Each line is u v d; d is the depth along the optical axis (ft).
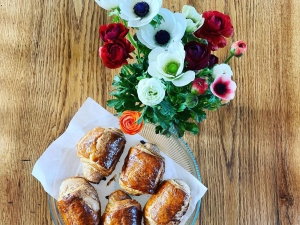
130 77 1.74
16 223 2.19
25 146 2.23
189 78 1.52
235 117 2.29
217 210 2.24
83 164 2.11
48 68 2.28
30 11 2.31
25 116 2.25
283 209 2.25
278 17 2.35
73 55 2.29
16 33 2.29
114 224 1.98
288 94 2.31
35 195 2.20
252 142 2.28
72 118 2.20
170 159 2.18
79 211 1.99
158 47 1.59
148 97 1.47
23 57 2.28
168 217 2.00
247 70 2.32
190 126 1.81
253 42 2.34
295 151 2.28
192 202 2.13
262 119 2.30
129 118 1.74
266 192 2.26
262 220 2.25
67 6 2.32
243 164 2.27
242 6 2.36
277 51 2.34
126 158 2.10
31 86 2.26
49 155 2.14
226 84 1.55
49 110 2.26
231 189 2.25
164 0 2.33
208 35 1.62
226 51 2.32
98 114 2.18
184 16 1.63
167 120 1.70
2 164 2.21
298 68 2.33
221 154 2.27
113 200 2.06
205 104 1.71
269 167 2.27
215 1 2.35
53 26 2.31
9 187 2.20
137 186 2.01
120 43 1.56
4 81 2.26
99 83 2.27
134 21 1.53
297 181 2.27
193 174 2.17
